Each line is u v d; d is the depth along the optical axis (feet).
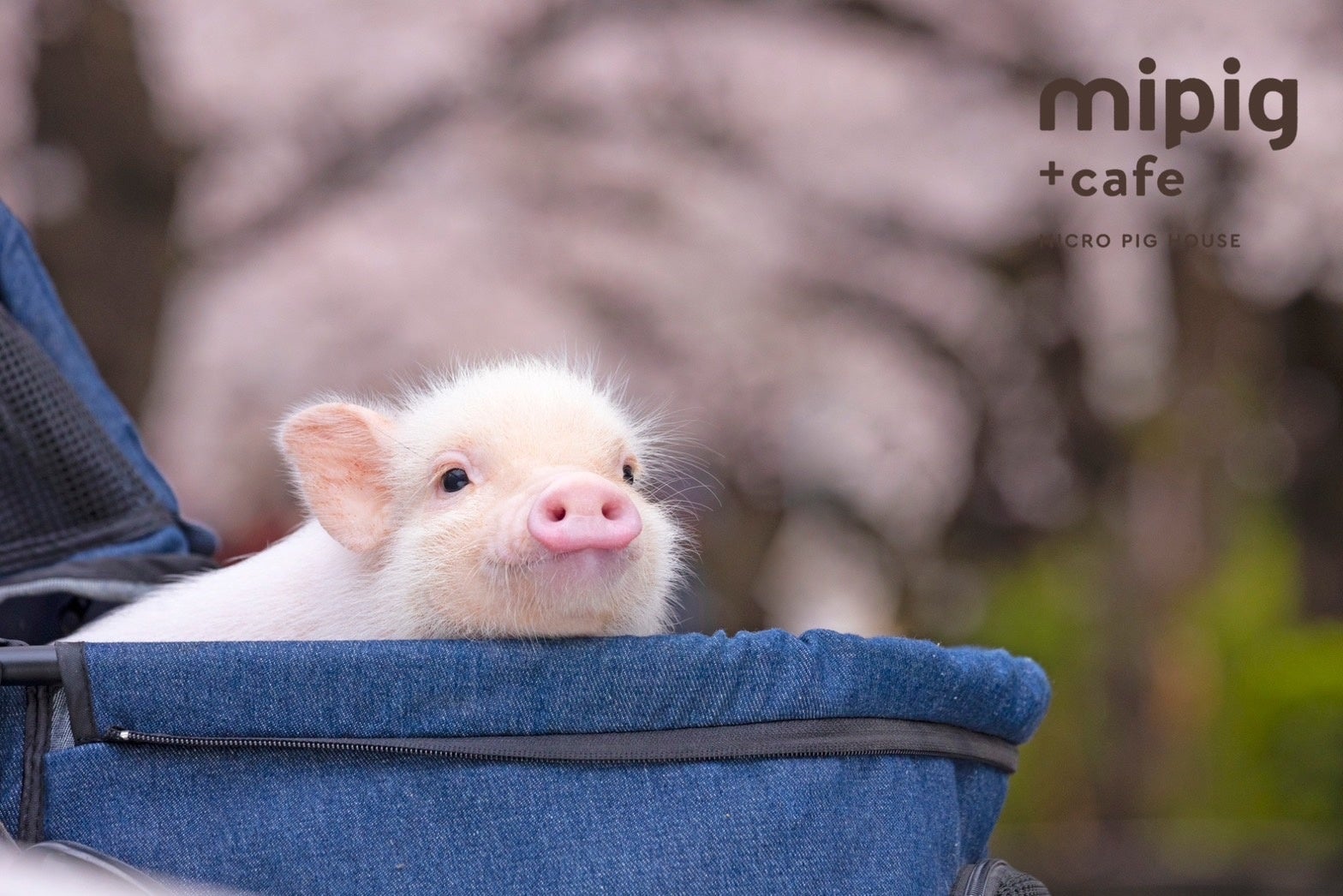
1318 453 70.59
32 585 11.60
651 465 14.01
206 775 8.41
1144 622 55.21
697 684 8.84
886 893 8.95
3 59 41.91
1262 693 53.26
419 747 8.46
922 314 57.31
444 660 8.57
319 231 52.75
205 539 14.15
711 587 55.16
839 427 60.90
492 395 11.41
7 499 12.03
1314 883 37.01
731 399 56.75
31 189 41.55
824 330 56.75
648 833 8.59
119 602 12.49
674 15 51.75
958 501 63.36
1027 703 10.43
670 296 54.65
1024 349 60.90
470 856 8.42
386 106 52.11
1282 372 67.15
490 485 10.70
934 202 53.62
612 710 8.71
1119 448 58.59
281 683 8.44
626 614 10.35
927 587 63.72
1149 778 53.16
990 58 51.34
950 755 9.83
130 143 42.06
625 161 53.06
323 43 51.16
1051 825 52.19
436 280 53.26
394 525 11.38
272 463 55.47
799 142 53.01
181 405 52.08
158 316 42.11
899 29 51.52
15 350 12.03
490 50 51.98
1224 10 48.39
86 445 12.35
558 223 53.42
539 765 8.61
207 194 49.90
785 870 8.72
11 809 8.41
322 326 53.88
